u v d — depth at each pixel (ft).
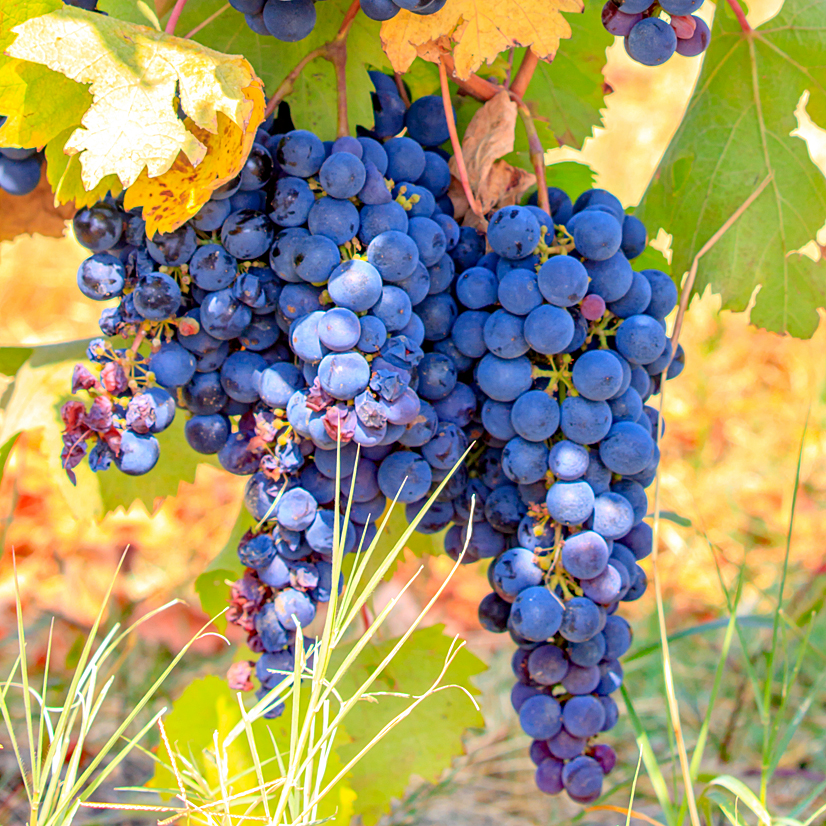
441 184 2.40
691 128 2.67
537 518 2.32
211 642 4.17
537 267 2.28
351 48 2.42
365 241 2.24
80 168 2.28
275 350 2.32
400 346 2.22
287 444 2.28
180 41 2.16
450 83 2.52
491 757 3.50
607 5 2.30
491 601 2.39
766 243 2.66
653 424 2.44
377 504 2.34
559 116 2.71
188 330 2.27
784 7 2.60
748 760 3.37
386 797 2.65
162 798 2.55
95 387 2.25
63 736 2.17
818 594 3.59
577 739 2.33
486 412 2.31
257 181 2.25
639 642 4.11
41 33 2.12
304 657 2.23
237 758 2.53
